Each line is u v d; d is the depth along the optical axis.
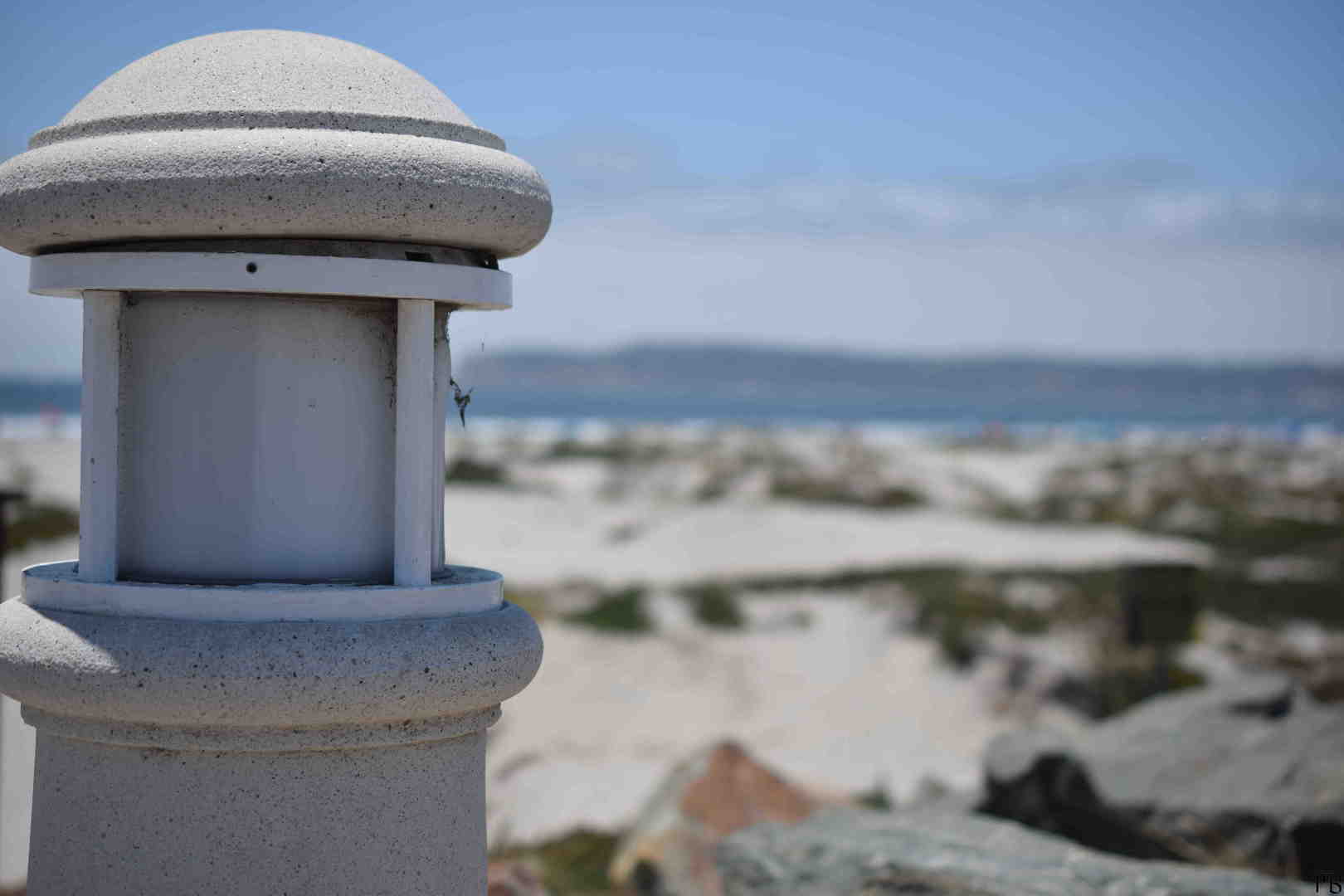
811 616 20.25
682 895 6.09
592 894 7.28
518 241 2.82
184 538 2.75
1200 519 34.88
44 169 2.63
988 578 23.05
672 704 16.20
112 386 2.74
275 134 2.56
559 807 9.23
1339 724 7.94
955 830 5.40
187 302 2.74
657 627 19.73
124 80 2.75
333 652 2.55
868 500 39.53
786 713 16.19
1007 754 7.54
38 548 20.30
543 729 14.80
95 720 2.61
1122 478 47.97
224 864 2.58
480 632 2.72
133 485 2.77
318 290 2.61
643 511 35.50
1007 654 17.62
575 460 49.91
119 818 2.61
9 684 2.66
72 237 2.66
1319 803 6.84
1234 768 7.41
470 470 42.66
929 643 18.61
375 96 2.70
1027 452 62.59
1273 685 8.55
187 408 2.75
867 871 4.78
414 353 2.73
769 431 87.38
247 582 2.73
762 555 28.11
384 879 2.65
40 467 34.19
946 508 38.91
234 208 2.53
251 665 2.51
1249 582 22.12
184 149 2.54
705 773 6.71
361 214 2.58
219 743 2.56
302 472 2.75
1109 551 29.52
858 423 140.00
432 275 2.69
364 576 2.79
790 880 4.90
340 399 2.76
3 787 6.73
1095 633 17.81
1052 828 7.30
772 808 6.65
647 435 69.56
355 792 2.63
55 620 2.64
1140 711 8.54
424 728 2.68
